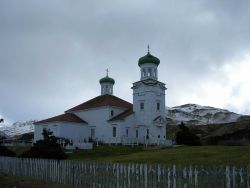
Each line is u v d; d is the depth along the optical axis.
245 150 39.62
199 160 34.34
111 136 73.81
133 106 76.44
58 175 22.56
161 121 74.12
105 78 89.00
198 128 127.31
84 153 56.16
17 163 28.45
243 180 13.00
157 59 76.62
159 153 45.78
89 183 19.50
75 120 78.12
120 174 17.36
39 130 79.81
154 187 15.80
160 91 76.06
